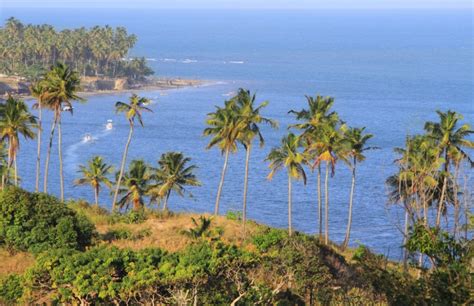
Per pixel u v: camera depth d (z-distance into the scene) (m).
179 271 39.31
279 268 44.53
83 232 59.78
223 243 45.09
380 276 27.09
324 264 45.88
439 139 84.81
